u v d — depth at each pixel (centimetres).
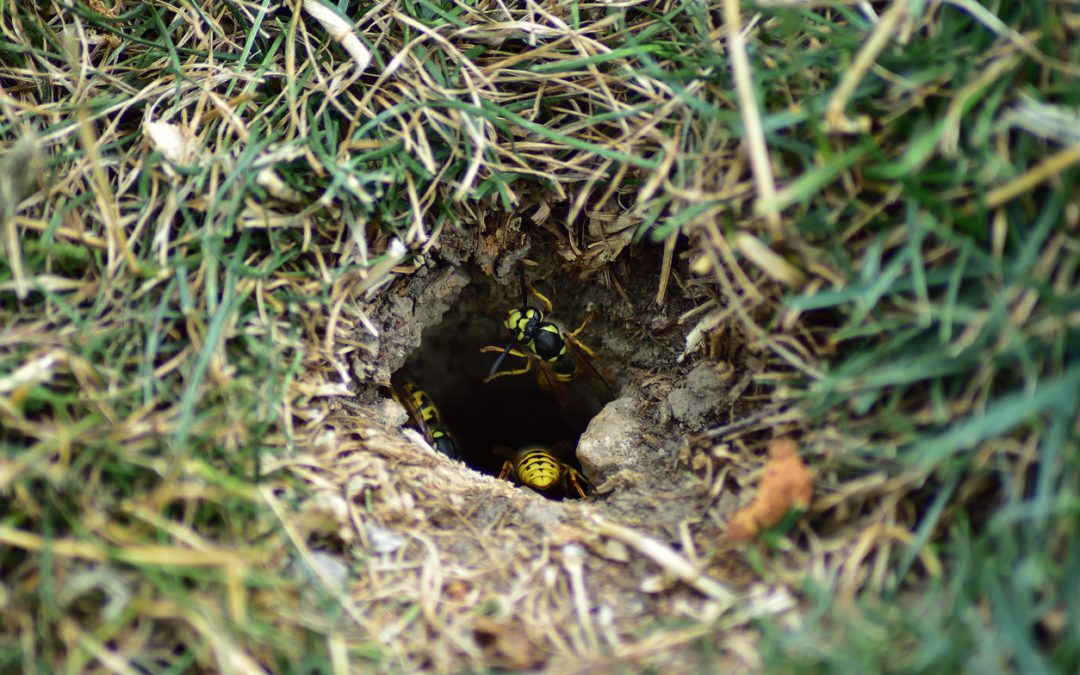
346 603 21
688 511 22
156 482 21
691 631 21
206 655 21
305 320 22
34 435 21
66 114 22
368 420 22
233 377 22
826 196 21
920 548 21
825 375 21
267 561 21
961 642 20
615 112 22
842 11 22
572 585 22
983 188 21
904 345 21
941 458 21
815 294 21
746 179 22
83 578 21
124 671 21
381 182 22
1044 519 20
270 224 22
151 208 22
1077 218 21
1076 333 21
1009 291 21
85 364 21
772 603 21
